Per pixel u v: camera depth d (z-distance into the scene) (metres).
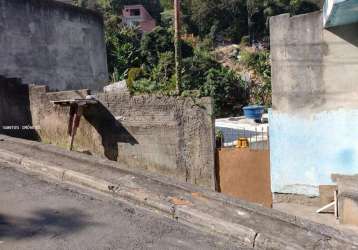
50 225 3.12
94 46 14.43
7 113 9.59
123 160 7.98
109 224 3.11
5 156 4.79
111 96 7.96
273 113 7.46
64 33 12.91
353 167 7.09
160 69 23.28
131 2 50.91
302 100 7.24
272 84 7.41
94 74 14.41
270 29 7.29
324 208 6.95
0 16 10.62
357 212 6.07
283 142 7.44
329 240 2.65
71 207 3.45
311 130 7.26
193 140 7.30
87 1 44.78
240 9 45.03
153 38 30.19
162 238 2.86
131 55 28.58
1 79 9.55
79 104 7.79
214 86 25.53
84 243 2.82
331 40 6.90
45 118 8.95
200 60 28.64
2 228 3.08
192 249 2.70
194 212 3.06
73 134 8.13
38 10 11.84
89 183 3.84
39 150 4.97
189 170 7.40
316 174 7.34
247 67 32.88
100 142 8.21
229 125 18.36
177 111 7.36
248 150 7.23
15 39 11.09
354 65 6.85
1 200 3.63
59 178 4.12
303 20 7.02
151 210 3.33
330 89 7.04
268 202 7.29
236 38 45.44
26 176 4.29
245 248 2.70
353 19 6.34
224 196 3.38
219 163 7.31
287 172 7.48
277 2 43.62
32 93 9.10
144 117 7.66
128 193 3.51
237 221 2.90
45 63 12.10
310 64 7.09
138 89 8.08
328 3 5.98
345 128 7.06
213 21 45.94
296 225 2.85
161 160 7.61
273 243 2.64
